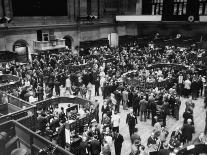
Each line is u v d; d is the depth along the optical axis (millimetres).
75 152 8758
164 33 34781
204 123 12359
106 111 11281
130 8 34750
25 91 13297
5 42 22953
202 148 7746
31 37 24953
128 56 22719
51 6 26219
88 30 30516
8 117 9383
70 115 10453
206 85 14758
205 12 30516
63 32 27797
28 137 8039
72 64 19797
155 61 21203
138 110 12914
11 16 23094
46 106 12102
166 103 11492
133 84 15008
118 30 34938
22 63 21188
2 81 15781
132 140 8586
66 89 15781
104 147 8086
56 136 9773
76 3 28547
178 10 30719
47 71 17828
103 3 31859
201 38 29203
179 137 8906
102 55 23562
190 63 19656
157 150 8047
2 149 7238
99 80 16297
